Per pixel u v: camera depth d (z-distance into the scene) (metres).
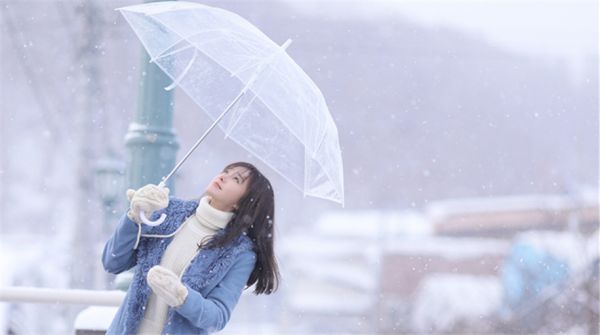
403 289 37.59
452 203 43.97
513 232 37.97
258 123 5.39
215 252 4.79
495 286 27.78
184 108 48.81
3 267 28.25
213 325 4.61
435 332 27.80
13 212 45.06
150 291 4.77
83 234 27.34
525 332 23.38
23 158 45.78
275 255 5.00
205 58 5.61
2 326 17.77
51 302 5.94
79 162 28.73
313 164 5.20
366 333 37.59
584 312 22.38
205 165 47.62
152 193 4.67
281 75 5.07
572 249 23.33
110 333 4.85
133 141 7.26
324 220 50.62
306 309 40.34
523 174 57.50
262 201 4.91
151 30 5.54
